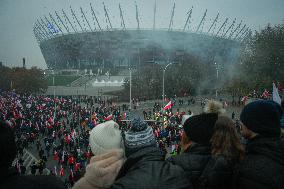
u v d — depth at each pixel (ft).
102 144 14.19
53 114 260.42
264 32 305.12
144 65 438.40
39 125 203.31
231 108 284.20
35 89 427.74
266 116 14.38
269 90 275.18
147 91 366.22
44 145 180.14
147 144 13.55
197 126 15.49
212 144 14.74
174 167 12.68
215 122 15.35
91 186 12.85
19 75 427.33
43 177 12.30
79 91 468.34
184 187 12.15
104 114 252.83
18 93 419.95
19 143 164.76
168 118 207.10
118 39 636.89
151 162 12.73
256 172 12.85
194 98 360.48
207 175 14.10
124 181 12.03
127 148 13.71
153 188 11.78
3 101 322.96
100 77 563.48
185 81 375.45
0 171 11.55
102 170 12.79
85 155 129.59
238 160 14.25
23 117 234.99
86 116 237.25
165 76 375.25
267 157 13.20
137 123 13.97
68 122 237.04
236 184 13.51
